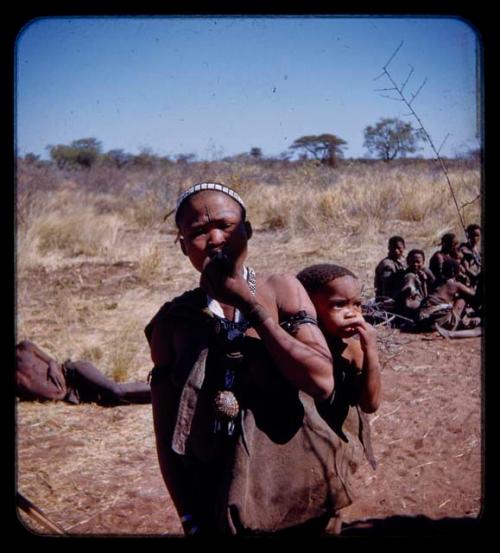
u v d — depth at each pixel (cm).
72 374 551
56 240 1248
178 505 225
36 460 438
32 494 388
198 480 221
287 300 217
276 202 1398
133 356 645
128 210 1673
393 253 752
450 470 394
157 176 1841
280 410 213
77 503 376
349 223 1202
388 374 563
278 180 1747
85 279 1005
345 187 1483
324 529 223
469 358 603
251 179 1577
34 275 1030
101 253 1180
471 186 1061
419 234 1134
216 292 203
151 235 1405
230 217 217
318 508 211
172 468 227
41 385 546
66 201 1817
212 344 215
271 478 209
